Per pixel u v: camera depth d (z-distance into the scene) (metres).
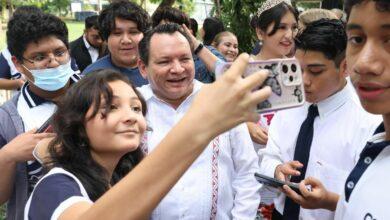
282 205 2.11
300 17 2.89
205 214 2.03
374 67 0.94
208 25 5.34
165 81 2.08
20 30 1.98
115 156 1.46
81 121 1.38
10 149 1.71
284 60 1.11
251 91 0.80
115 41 3.05
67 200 1.13
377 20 0.92
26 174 1.89
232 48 5.07
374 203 1.09
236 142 2.18
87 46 5.25
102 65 3.20
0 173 1.74
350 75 1.02
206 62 3.27
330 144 1.93
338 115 1.95
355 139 1.86
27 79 2.09
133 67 3.15
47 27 2.01
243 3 7.19
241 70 0.79
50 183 1.23
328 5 6.50
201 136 0.81
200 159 2.03
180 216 1.99
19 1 12.59
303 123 2.06
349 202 1.18
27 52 2.03
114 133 1.35
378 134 1.21
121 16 2.99
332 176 1.91
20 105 2.07
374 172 1.12
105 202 0.85
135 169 0.85
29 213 1.21
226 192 2.11
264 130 2.67
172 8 3.89
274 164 2.10
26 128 2.00
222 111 0.80
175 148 0.82
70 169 1.35
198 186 2.01
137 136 1.39
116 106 1.38
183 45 2.09
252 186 2.18
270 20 3.05
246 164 2.19
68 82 2.17
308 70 1.90
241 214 2.15
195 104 0.82
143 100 1.51
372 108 1.00
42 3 14.84
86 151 1.40
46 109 2.08
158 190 0.83
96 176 1.35
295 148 2.07
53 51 2.06
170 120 2.12
